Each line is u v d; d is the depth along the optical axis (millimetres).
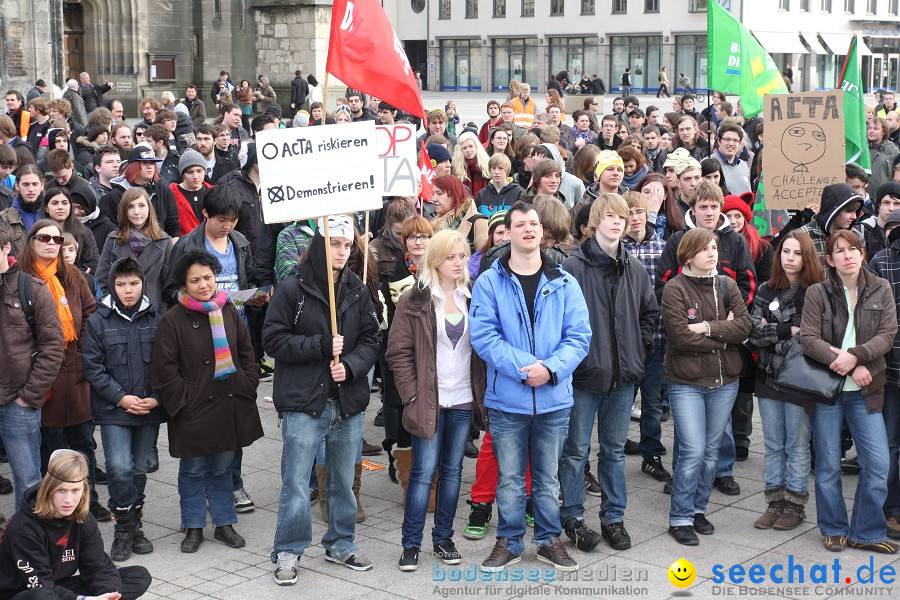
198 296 7258
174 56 41688
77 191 9711
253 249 11141
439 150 11742
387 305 8430
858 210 8852
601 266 7309
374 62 7898
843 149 9742
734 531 7699
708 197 8477
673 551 7336
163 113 16562
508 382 6863
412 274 8625
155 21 41281
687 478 7469
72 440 7988
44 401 7410
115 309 7281
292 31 38719
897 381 7387
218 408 7270
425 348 7008
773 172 9883
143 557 7277
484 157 12656
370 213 11664
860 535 7371
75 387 7863
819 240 8766
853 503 8156
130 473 7238
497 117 18625
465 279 7199
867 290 7238
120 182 10359
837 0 67688
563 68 71000
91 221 9867
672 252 8648
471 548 7438
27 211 9609
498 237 8273
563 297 6945
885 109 24797
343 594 6676
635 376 7227
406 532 7070
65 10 40531
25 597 5750
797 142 9797
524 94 19938
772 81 13234
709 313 7473
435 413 6961
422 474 7035
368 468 9094
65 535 5949
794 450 7680
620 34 67750
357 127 6871
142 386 7277
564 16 69875
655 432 8766
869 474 7281
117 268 7289
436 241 7066
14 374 7215
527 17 71375
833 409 7332
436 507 7223
